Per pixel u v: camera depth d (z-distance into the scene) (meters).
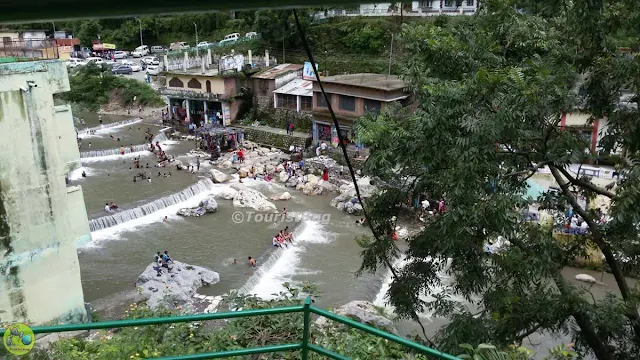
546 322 11.77
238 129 51.31
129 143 51.19
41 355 8.70
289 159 46.09
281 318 9.32
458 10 52.81
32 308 17.17
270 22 61.47
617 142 12.29
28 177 16.56
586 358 14.99
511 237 11.50
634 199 9.83
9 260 16.42
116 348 8.52
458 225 10.40
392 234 14.28
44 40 17.88
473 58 13.26
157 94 65.19
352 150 43.69
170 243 31.08
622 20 10.60
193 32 85.88
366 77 45.84
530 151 12.13
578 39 11.59
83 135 53.97
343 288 26.47
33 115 16.44
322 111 46.28
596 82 11.68
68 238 17.91
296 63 61.81
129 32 88.94
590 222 12.35
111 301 24.30
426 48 13.59
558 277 11.85
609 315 11.06
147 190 38.44
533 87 10.35
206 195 38.81
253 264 28.31
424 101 12.71
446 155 11.38
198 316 4.66
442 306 13.17
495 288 12.05
